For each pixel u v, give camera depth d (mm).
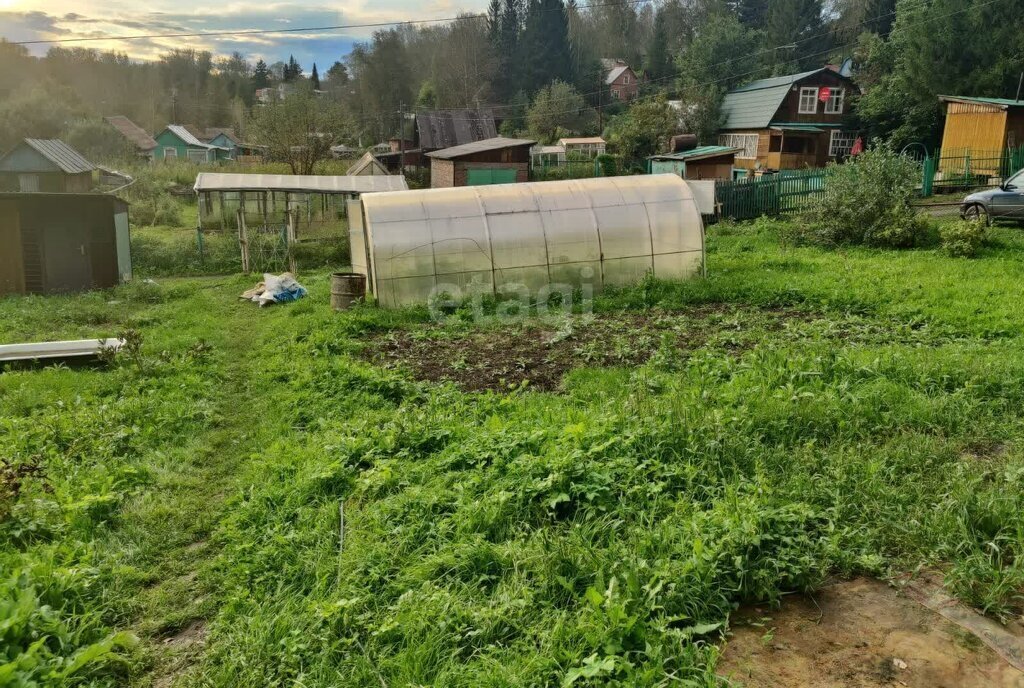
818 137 39312
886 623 4355
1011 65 29906
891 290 13023
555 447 6324
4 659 4117
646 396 7695
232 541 5781
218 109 91750
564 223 14938
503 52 75125
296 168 44031
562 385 8961
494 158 38312
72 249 18281
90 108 68312
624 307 13500
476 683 3904
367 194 15273
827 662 4047
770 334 10773
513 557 4934
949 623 4332
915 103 34031
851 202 18766
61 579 5000
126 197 35562
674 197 15570
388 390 8969
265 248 23922
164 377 10195
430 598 4598
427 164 46750
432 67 74375
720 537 4875
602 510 5461
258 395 9570
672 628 4238
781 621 4422
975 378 7840
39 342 11820
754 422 6832
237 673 4328
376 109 71188
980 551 4797
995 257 15977
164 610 5086
